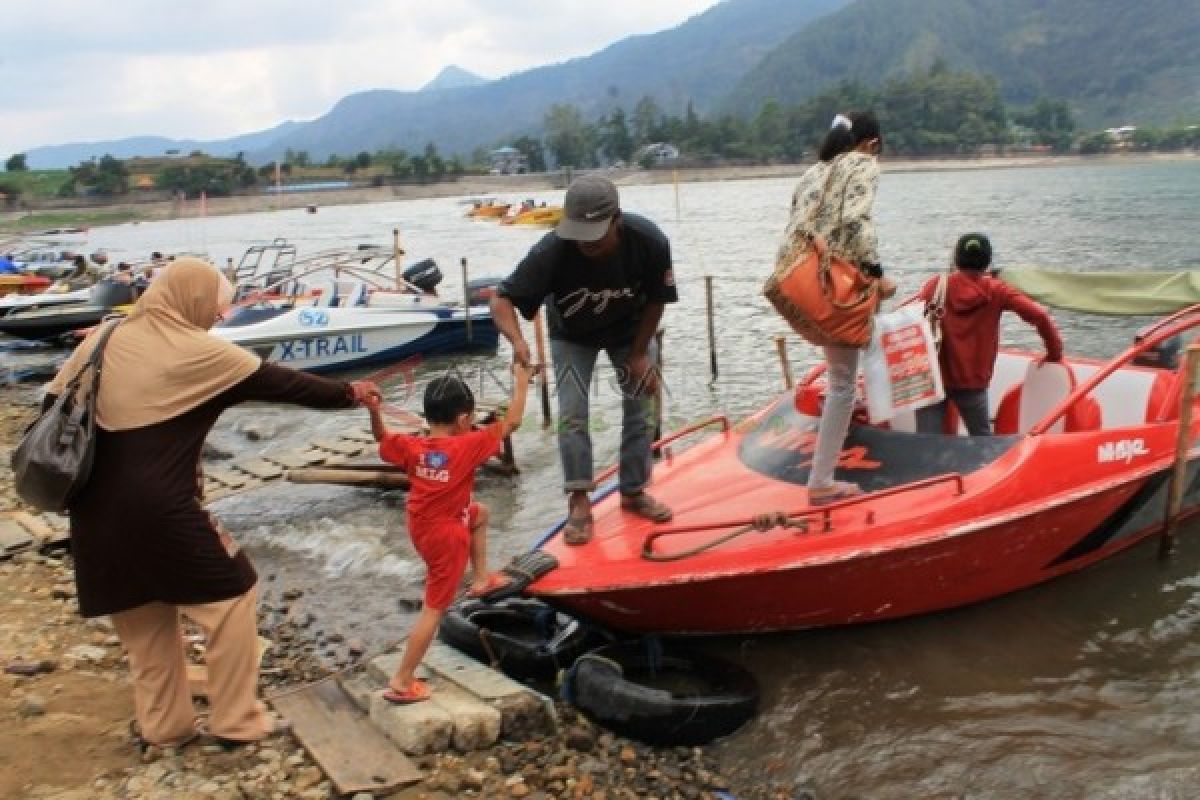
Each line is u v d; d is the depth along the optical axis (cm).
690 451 795
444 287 3006
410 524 539
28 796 464
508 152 18050
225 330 1662
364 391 524
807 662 656
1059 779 542
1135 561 782
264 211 12288
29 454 446
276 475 1055
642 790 527
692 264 3100
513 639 654
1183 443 745
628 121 19350
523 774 511
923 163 16125
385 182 14850
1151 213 4147
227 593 488
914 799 534
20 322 2020
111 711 548
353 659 692
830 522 645
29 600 741
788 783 547
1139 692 619
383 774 487
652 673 644
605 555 627
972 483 678
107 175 12156
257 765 495
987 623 699
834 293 590
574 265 587
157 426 461
